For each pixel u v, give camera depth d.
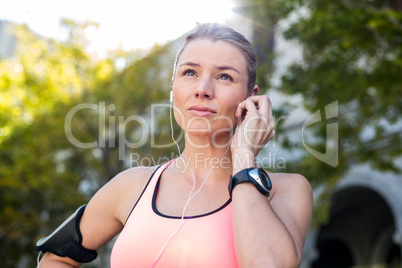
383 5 6.86
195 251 1.61
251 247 1.50
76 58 11.35
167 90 11.38
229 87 1.82
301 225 1.67
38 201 13.62
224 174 1.84
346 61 8.32
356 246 15.73
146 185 1.85
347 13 6.97
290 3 8.02
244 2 8.78
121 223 1.95
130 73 11.35
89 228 1.93
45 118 11.54
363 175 12.52
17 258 15.09
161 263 1.62
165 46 11.10
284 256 1.48
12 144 11.89
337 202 14.87
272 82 9.84
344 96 8.41
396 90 8.06
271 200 1.75
